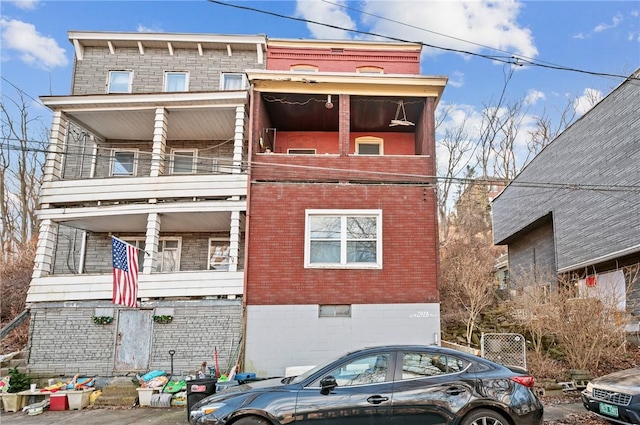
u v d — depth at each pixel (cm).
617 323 1091
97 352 1263
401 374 584
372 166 1320
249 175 1305
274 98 1409
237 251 1320
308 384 581
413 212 1289
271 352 1202
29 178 2727
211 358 1247
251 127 1340
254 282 1241
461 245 2667
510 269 2355
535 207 1919
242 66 1719
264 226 1275
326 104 1416
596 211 1472
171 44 1714
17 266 2097
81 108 1441
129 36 1697
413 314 1227
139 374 1231
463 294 1625
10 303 1820
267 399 569
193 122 1530
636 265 1282
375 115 1514
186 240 1619
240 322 1262
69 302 1294
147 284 1295
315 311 1225
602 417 718
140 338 1272
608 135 1416
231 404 573
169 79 1719
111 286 1305
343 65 1585
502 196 2322
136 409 1066
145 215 1398
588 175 1527
